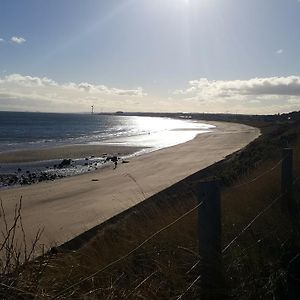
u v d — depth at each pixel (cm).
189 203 844
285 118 16950
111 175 3006
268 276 520
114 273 458
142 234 598
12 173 3416
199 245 443
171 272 456
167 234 560
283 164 791
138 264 489
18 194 2316
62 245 890
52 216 1622
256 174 1120
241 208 681
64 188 2486
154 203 922
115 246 548
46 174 3334
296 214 732
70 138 7950
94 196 2103
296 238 634
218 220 442
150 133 9844
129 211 1132
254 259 534
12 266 340
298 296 496
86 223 1443
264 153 1980
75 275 410
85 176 3075
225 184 1138
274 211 707
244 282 486
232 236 576
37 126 12988
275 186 829
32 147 5759
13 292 306
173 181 2397
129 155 4734
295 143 2361
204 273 436
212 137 7331
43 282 356
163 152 4709
